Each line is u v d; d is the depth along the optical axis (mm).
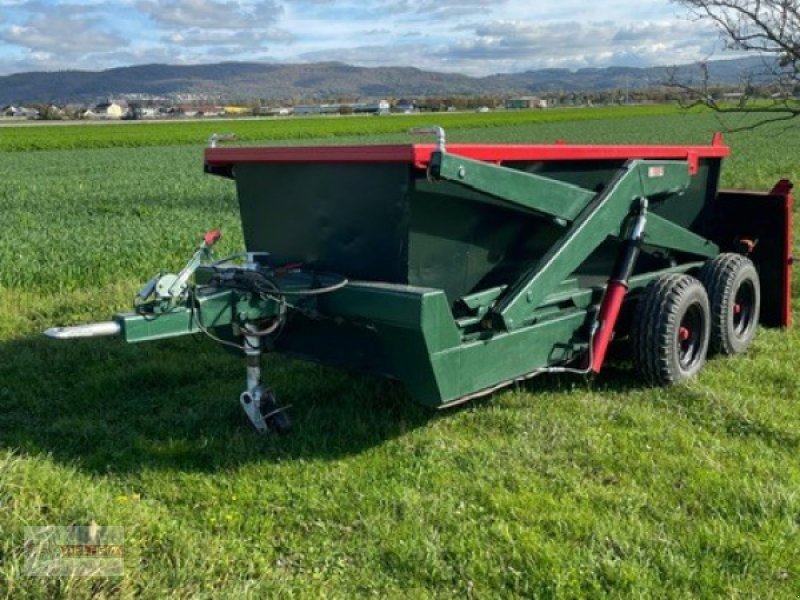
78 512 3859
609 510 4129
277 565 3723
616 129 60812
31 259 10930
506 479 4531
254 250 5680
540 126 69000
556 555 3678
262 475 4617
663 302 5852
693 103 8578
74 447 5117
